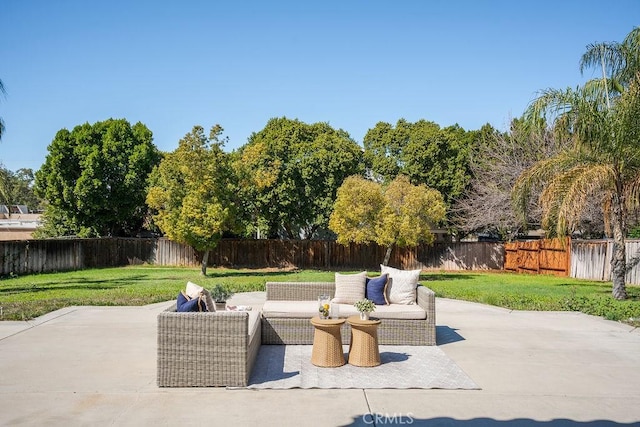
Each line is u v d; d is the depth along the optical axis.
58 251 23.33
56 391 5.14
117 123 28.50
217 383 5.30
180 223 20.31
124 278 19.70
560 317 9.85
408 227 19.11
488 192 25.03
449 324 9.05
